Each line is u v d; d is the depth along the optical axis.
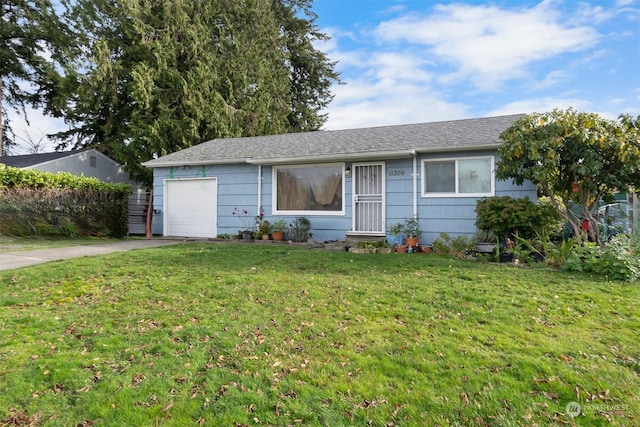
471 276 5.76
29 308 4.45
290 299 4.69
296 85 28.81
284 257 7.56
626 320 3.91
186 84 16.94
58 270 6.15
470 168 9.01
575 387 2.65
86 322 4.00
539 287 5.12
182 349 3.34
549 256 6.71
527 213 7.21
